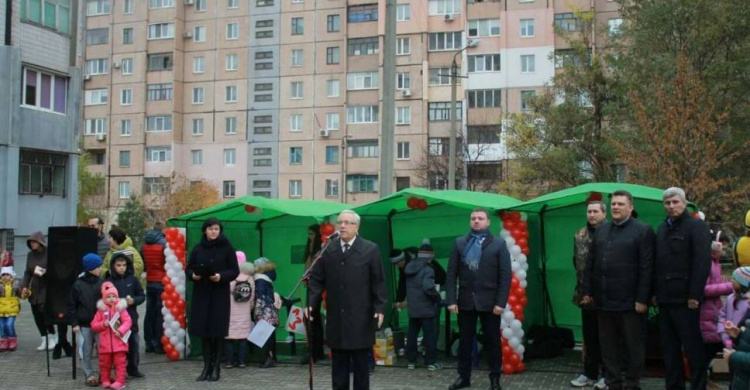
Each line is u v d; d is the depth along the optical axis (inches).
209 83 2100.1
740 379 243.3
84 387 370.9
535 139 1150.3
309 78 2015.3
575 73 1130.7
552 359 436.8
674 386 311.4
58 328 454.0
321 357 445.1
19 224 987.3
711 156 829.8
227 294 383.6
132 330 390.0
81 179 1980.8
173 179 2021.4
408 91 1876.2
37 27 1010.7
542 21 1793.8
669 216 310.7
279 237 503.8
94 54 2160.4
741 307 289.1
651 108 895.7
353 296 295.3
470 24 1854.1
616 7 1736.0
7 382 383.6
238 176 2060.8
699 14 920.3
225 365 422.6
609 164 1079.0
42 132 1013.2
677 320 304.7
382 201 447.2
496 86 1818.4
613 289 314.2
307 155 2004.2
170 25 2103.8
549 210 465.7
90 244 409.7
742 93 930.1
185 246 461.1
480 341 423.5
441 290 444.1
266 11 2060.8
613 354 321.7
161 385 373.7
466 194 455.8
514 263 398.3
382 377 386.6
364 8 1963.6
